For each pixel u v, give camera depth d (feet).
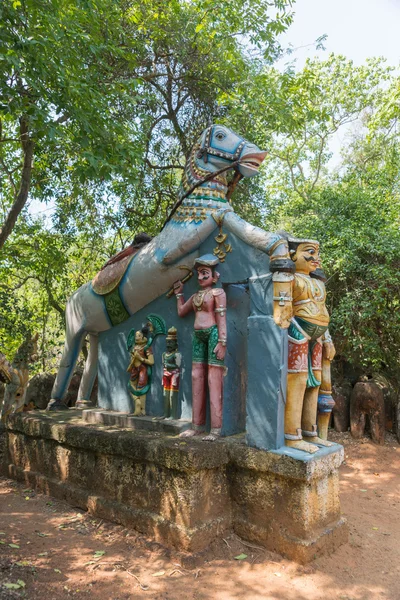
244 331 13.37
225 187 14.55
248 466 11.57
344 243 24.93
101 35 22.61
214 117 29.84
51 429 14.99
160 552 11.09
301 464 10.61
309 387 12.26
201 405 12.87
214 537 11.39
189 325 13.98
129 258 15.55
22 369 20.42
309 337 11.93
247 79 26.91
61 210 29.60
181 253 13.76
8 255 28.53
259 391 11.75
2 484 16.15
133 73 27.20
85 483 13.97
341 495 16.62
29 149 22.24
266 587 9.81
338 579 10.21
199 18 25.20
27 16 16.35
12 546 11.17
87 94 17.15
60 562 10.63
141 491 12.31
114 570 10.37
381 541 12.50
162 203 32.09
